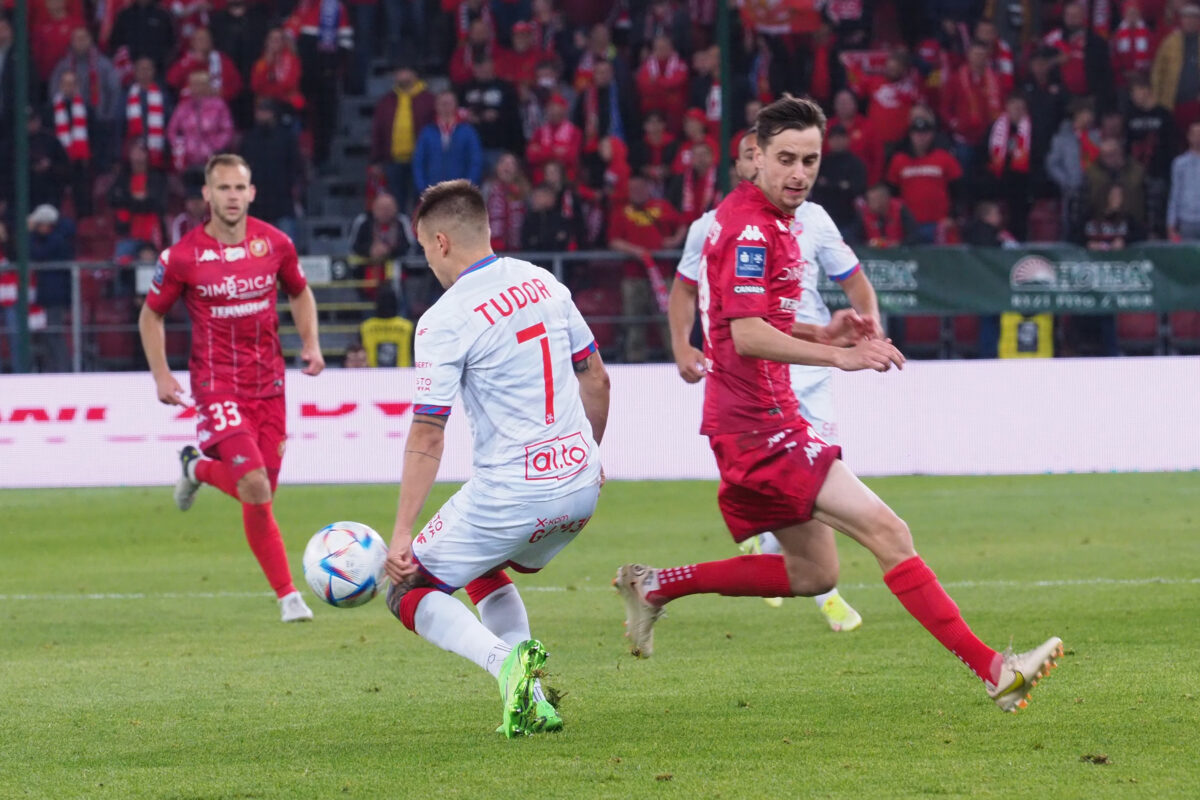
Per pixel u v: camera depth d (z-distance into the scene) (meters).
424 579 15.56
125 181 57.72
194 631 24.30
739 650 21.31
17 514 42.31
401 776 13.95
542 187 54.72
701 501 42.59
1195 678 17.88
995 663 14.73
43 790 13.75
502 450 15.30
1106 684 17.62
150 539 37.16
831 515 15.88
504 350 15.18
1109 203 56.03
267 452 27.12
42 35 59.56
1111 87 59.34
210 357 26.66
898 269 50.69
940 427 47.72
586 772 13.88
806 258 23.45
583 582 28.83
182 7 63.34
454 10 64.62
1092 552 30.86
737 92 57.81
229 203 26.36
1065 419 47.69
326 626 24.69
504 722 15.18
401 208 59.00
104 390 48.62
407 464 15.04
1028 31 60.59
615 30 62.84
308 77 62.56
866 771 13.71
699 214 54.81
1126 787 12.90
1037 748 14.50
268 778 14.03
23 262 49.88
